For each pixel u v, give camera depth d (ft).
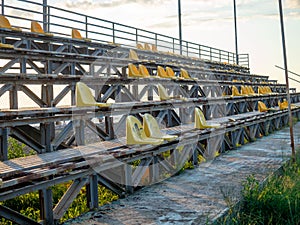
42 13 33.81
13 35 28.63
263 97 44.24
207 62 59.98
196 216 12.60
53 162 13.61
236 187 16.16
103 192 17.46
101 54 37.11
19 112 15.31
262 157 23.52
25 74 19.89
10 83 19.48
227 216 12.28
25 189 11.55
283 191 14.53
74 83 22.77
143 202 14.38
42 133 16.87
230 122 27.17
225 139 26.13
